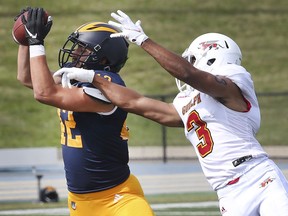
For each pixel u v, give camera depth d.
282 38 77.31
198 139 18.42
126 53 19.47
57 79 19.47
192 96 18.48
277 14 81.94
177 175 47.16
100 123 18.39
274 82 68.31
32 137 58.53
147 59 70.94
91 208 18.98
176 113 18.94
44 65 17.94
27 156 49.59
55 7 79.44
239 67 18.23
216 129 18.09
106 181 18.73
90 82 18.06
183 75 17.19
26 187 43.97
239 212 18.00
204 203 36.91
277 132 56.53
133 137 57.12
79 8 79.12
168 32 76.62
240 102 17.95
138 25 17.59
